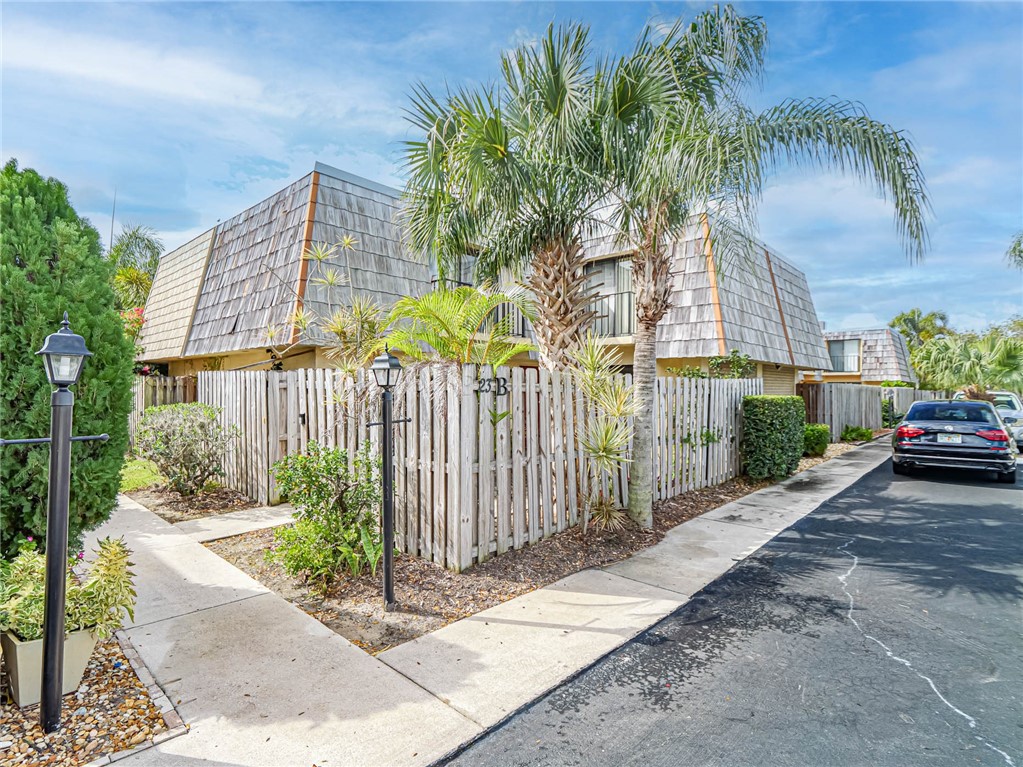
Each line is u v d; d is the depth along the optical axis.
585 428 5.94
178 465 6.92
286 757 2.31
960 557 5.22
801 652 3.33
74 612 2.75
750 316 12.98
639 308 6.14
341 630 3.54
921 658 3.27
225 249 12.76
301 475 4.29
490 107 5.49
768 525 6.39
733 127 4.93
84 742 2.37
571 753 2.38
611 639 3.46
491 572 4.55
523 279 7.72
